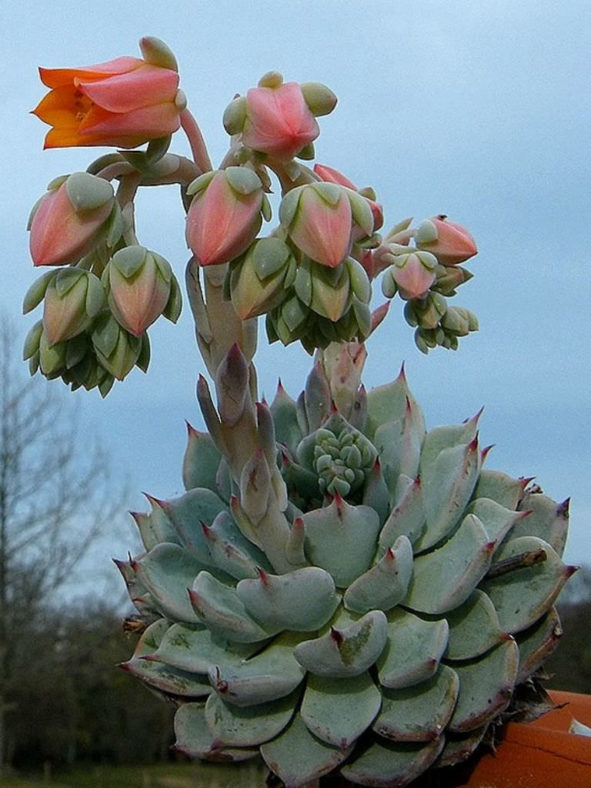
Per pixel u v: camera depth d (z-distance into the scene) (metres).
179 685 0.24
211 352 0.22
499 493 0.25
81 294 0.21
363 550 0.23
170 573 0.24
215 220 0.20
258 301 0.20
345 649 0.22
